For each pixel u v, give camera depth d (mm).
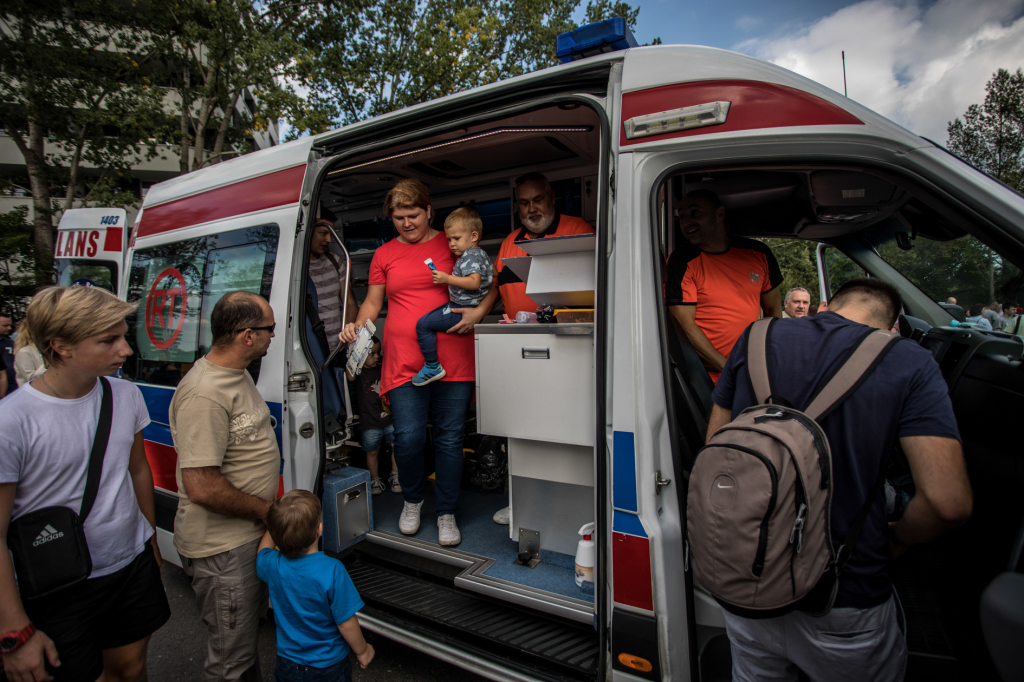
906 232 2424
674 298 2502
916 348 1302
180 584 3500
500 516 2990
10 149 17188
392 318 2779
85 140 12312
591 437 2121
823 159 1548
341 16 14117
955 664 1618
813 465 1210
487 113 2076
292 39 12609
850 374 1312
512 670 1979
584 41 1903
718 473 1271
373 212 4371
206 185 3051
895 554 1391
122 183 18219
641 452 1664
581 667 1888
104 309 1584
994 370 1857
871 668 1330
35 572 1529
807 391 1364
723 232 2602
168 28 11523
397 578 2605
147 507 1954
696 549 1312
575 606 2068
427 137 2234
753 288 2645
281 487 2527
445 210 4066
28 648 1486
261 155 2834
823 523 1219
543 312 2350
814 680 1373
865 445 1282
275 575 1860
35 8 11016
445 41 14977
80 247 5227
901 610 1431
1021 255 1372
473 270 2574
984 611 1150
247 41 11258
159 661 2686
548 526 2480
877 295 1529
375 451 3596
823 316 1488
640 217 1717
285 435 2498
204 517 1934
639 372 1684
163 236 3227
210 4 10992
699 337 2461
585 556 2176
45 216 12219
